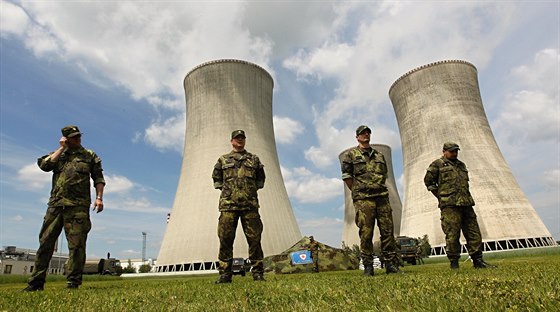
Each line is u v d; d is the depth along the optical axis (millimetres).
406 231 38969
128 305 2217
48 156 4344
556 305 1470
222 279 4309
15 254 43625
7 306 2312
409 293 2047
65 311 2062
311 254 14180
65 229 4242
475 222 5316
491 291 1889
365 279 3418
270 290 2762
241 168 4695
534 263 4828
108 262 33938
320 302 1964
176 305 2164
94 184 4660
